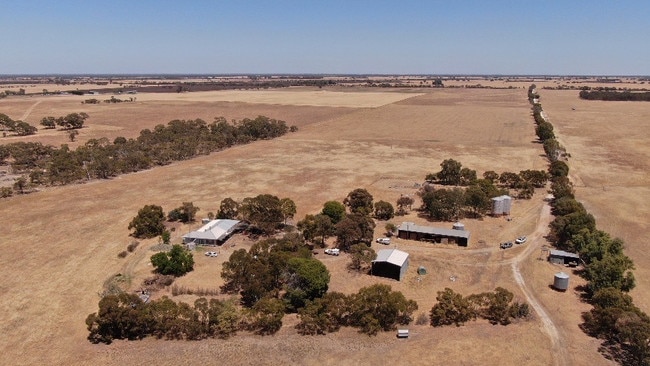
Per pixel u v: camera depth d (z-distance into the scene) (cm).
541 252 5812
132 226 6253
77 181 9062
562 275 4850
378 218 7081
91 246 5875
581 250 5462
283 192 8356
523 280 5072
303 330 4134
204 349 3819
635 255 5656
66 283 4909
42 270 5197
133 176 9538
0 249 5744
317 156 11538
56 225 6600
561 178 8481
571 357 3712
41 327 4119
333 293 4338
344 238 5816
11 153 10819
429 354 3753
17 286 4831
